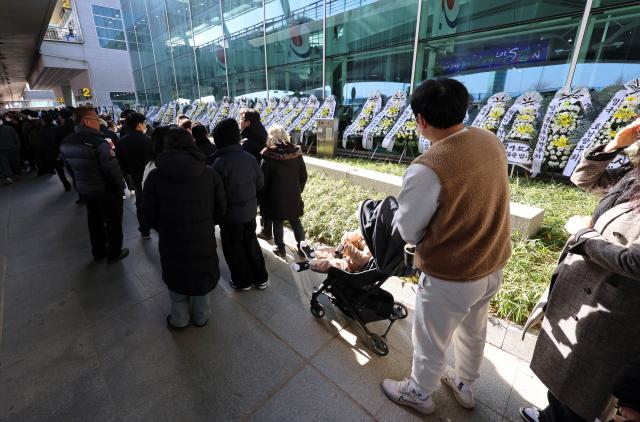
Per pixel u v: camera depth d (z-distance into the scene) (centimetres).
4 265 341
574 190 456
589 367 119
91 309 265
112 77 2428
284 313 258
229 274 320
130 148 402
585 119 481
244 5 1126
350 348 220
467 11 624
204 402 180
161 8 1641
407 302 266
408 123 696
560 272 135
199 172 207
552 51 543
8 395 185
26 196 612
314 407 176
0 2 854
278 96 1109
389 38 754
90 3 2239
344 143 865
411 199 123
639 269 88
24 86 3697
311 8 904
